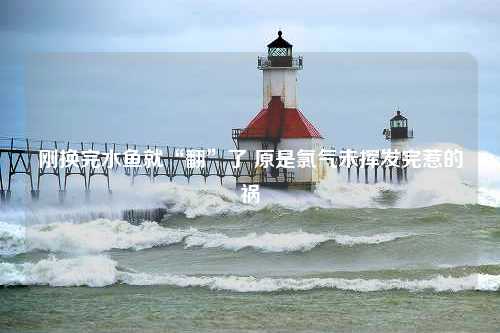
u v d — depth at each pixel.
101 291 83.25
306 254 106.94
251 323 71.88
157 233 119.75
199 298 80.25
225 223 158.12
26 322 72.44
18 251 110.62
